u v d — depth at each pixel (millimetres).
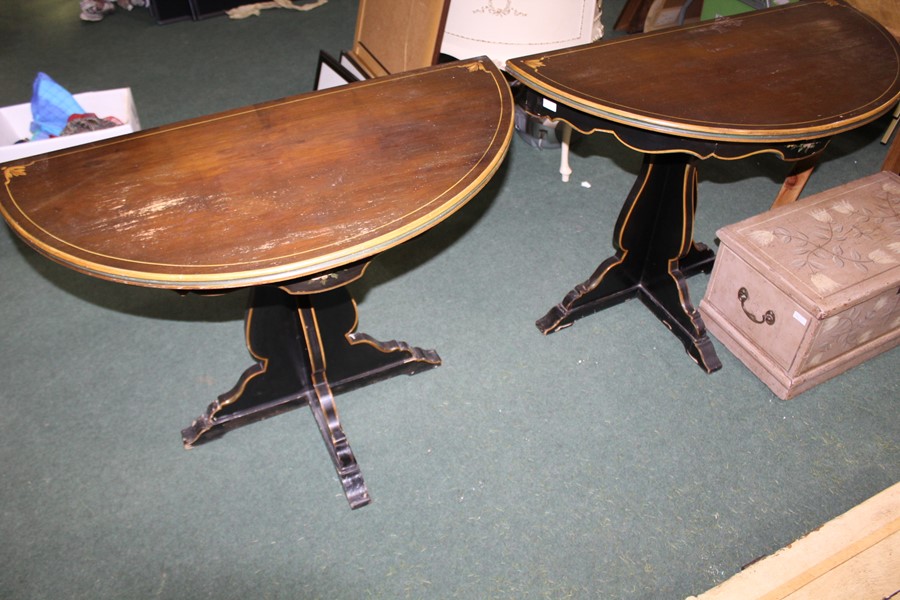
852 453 1784
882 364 1998
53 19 3832
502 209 2547
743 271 1876
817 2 2039
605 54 1782
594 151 2820
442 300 2217
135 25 3777
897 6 2486
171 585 1561
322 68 2855
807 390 1930
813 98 1626
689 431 1843
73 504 1703
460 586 1551
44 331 2131
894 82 1693
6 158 2367
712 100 1609
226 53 3521
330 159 1447
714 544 1609
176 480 1754
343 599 1536
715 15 2779
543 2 2361
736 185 2641
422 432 1851
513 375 1988
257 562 1598
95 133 2428
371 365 1911
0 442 1833
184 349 2084
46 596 1541
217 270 1205
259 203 1342
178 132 1538
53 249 1251
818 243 1843
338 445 1732
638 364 2020
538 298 2219
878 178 2051
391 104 1608
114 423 1883
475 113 1575
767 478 1734
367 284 2271
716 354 2012
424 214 1312
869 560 1487
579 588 1542
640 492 1711
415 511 1685
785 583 1451
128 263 1219
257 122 1561
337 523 1667
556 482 1734
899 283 1753
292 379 1848
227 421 1814
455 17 2441
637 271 2133
